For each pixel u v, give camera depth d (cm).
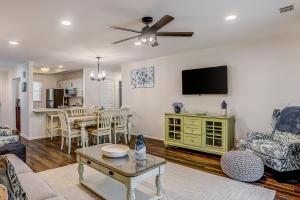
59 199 166
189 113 470
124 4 239
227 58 438
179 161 386
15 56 520
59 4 235
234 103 430
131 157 255
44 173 327
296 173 299
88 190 272
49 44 404
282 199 244
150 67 588
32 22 288
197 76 475
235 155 303
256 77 402
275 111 359
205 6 247
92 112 593
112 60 598
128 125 559
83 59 572
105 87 820
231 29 335
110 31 330
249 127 411
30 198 163
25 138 600
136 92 630
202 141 429
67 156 417
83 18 277
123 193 258
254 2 238
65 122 454
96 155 264
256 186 279
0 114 798
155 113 580
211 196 254
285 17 285
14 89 744
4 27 306
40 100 888
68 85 866
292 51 362
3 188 134
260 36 380
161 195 245
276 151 289
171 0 231
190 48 464
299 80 356
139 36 281
